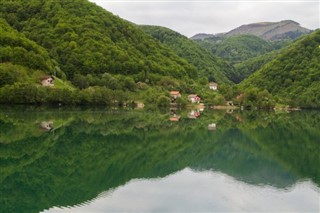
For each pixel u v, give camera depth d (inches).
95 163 2014.0
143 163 2052.2
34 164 1936.5
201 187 1563.7
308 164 2103.8
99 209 1299.2
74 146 2514.8
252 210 1302.9
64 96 5575.8
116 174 1782.7
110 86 7140.8
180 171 1871.3
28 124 3508.9
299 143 2962.6
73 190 1504.7
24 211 1261.1
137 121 4274.1
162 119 4682.6
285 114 6761.8
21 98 5108.3
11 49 6417.3
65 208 1298.0
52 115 4495.6
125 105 6678.2
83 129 3390.7
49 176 1710.1
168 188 1545.3
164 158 2217.0
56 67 7057.1
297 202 1396.4
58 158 2112.5
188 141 2940.5
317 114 6958.7
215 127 3988.7
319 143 2972.4
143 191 1499.8
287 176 1798.7
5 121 3656.5
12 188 1505.9
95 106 6156.5
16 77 5521.7
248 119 5241.1
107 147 2529.5
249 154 2432.3
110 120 4259.4
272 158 2293.3
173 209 1300.4
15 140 2625.5
